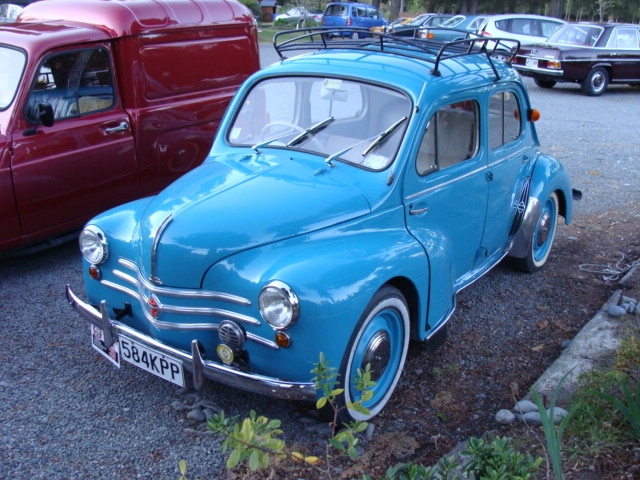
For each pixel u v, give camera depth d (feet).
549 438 8.73
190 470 10.24
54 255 19.26
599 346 13.79
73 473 10.10
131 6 19.27
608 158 32.22
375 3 135.44
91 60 18.24
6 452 10.50
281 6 182.09
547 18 65.31
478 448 8.48
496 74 14.71
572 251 20.52
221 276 10.28
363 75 12.95
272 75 14.05
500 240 16.63
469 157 14.25
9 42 17.37
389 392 11.93
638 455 10.15
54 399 12.01
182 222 10.52
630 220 23.38
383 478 8.98
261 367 10.18
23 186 16.84
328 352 9.91
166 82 20.15
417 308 11.94
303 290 9.60
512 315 16.12
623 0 180.14
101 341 12.00
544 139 36.14
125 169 19.31
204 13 21.20
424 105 12.35
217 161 13.20
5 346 13.85
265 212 10.71
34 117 17.04
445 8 188.03
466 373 13.42
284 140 13.42
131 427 11.27
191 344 10.46
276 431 7.84
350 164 12.24
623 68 53.93
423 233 12.52
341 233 11.18
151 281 10.64
